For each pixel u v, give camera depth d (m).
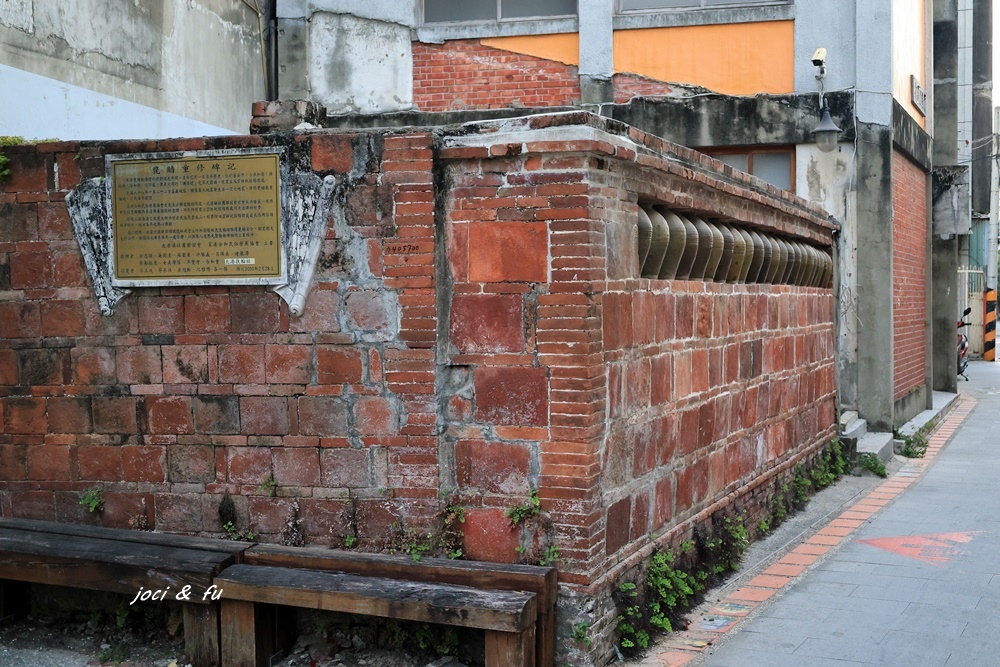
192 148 5.47
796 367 9.34
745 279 7.85
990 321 27.44
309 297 5.41
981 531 8.20
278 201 5.39
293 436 5.48
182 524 5.68
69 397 5.78
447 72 12.27
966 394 19.38
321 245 5.37
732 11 11.73
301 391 5.45
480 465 5.25
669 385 6.25
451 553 5.27
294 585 5.02
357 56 12.41
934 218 16.06
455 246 5.23
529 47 12.13
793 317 9.22
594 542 5.16
